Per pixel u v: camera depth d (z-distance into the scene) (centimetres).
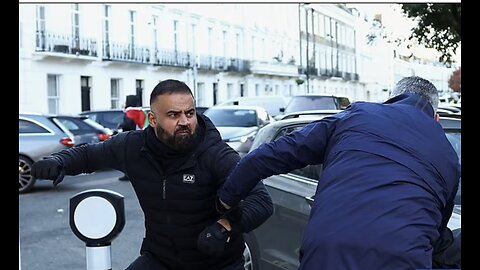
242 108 1612
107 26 3659
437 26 1709
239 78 5462
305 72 6812
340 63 8075
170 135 297
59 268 680
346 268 240
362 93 8219
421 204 251
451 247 289
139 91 4019
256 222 290
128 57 3806
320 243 247
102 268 280
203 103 4853
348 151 268
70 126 1673
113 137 330
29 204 1127
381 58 7362
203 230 296
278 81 6266
